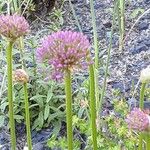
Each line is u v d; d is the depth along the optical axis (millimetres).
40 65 687
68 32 278
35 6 931
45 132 668
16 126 686
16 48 755
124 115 580
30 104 692
